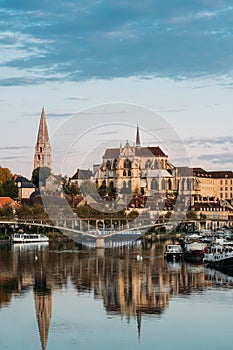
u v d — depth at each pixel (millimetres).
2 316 149125
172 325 141125
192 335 133750
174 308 156250
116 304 161000
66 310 155000
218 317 147375
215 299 166250
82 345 128125
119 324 141750
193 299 166125
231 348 126188
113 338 131875
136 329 138250
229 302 162250
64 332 136250
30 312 152750
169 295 172375
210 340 130750
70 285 190375
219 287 184500
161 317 148000
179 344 128500
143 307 158125
